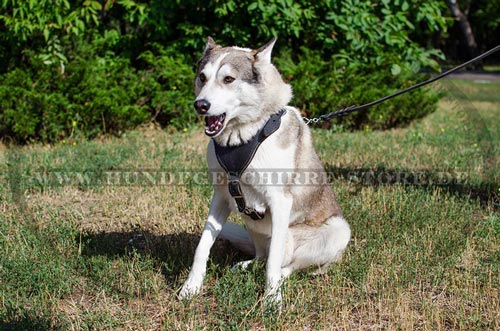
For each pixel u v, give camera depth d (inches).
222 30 405.1
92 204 241.9
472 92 644.1
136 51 415.2
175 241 200.5
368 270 174.6
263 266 176.7
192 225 215.2
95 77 366.9
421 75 444.1
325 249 172.6
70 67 359.6
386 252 188.2
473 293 165.5
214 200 164.7
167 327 141.6
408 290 165.3
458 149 344.2
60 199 246.8
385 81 425.7
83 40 381.4
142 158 300.7
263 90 154.3
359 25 411.2
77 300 158.7
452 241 197.9
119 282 165.5
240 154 154.6
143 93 385.1
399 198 239.9
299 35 432.8
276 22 398.3
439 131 408.2
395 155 323.6
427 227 210.8
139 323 143.7
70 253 183.6
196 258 159.3
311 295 162.1
